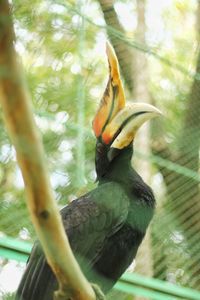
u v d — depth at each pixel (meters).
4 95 2.31
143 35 9.91
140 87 8.51
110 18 8.39
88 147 6.88
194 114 8.60
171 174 7.38
